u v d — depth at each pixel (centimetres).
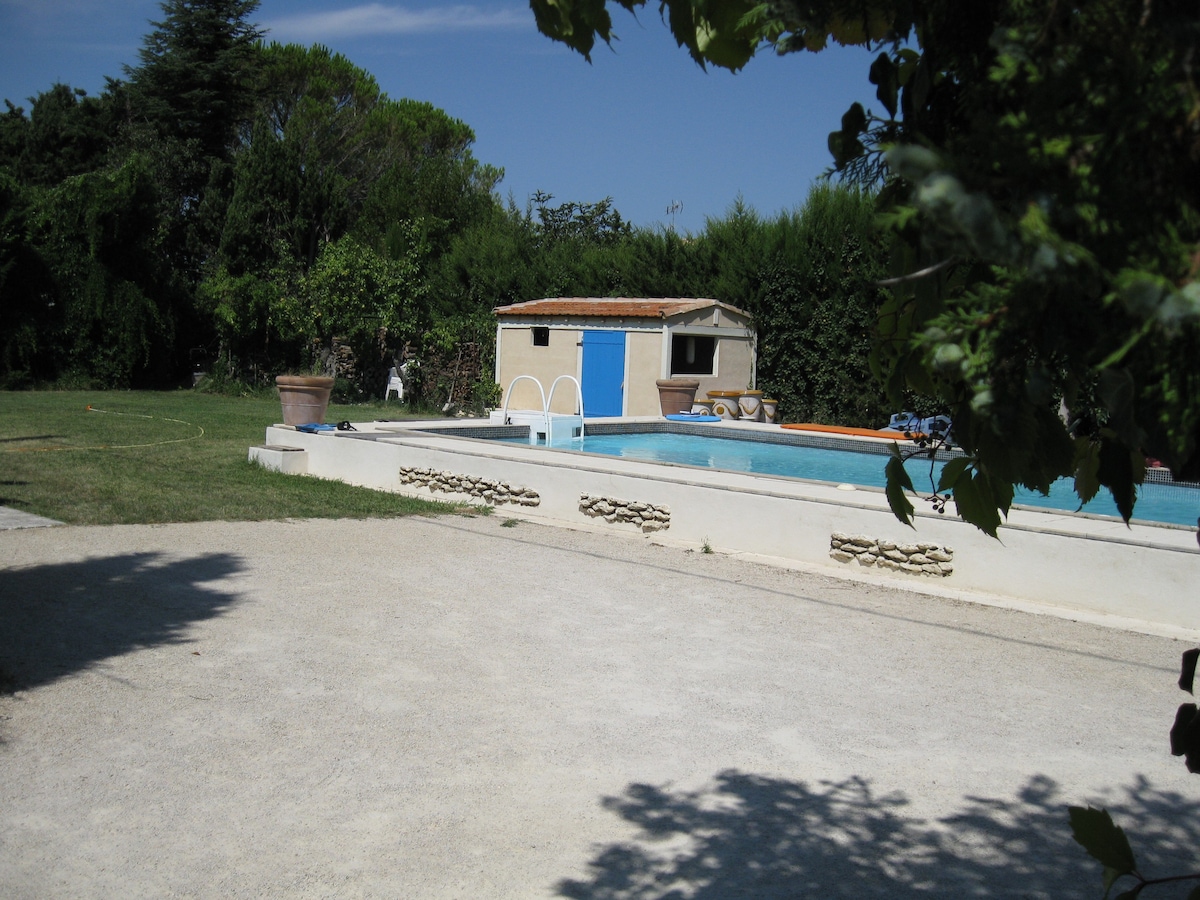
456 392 2641
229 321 3084
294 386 1558
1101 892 389
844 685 631
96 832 414
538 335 2369
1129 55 107
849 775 498
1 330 2897
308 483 1386
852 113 157
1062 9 113
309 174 3425
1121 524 848
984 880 397
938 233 108
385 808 446
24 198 2914
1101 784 492
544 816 444
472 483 1264
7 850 397
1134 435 112
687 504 1052
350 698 583
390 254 3183
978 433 150
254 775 476
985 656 695
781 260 2244
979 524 172
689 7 191
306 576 870
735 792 475
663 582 888
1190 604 753
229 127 4066
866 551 925
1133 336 105
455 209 3741
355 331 2852
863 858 412
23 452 1575
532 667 650
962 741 545
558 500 1167
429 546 1014
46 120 4081
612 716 569
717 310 2219
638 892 380
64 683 587
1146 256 102
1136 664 681
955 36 145
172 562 898
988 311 119
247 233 3238
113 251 3086
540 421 1816
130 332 3062
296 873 387
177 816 432
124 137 3984
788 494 984
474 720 556
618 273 2616
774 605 818
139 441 1780
